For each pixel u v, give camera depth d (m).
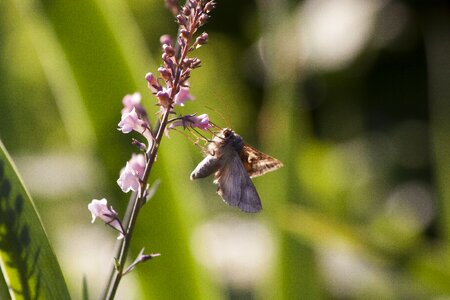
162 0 1.43
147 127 0.71
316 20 1.46
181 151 0.86
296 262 0.89
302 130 0.90
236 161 0.73
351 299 1.09
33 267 0.72
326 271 1.08
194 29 0.70
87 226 1.16
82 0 0.82
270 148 0.91
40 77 1.26
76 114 0.84
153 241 0.84
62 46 0.82
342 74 1.46
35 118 1.27
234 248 1.11
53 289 0.72
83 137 0.84
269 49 0.90
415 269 0.88
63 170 1.19
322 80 1.47
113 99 0.83
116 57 0.83
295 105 0.89
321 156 1.17
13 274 0.72
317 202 0.97
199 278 0.84
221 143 0.72
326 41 1.45
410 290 1.05
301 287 0.89
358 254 0.88
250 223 1.20
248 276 1.06
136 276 0.84
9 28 1.17
